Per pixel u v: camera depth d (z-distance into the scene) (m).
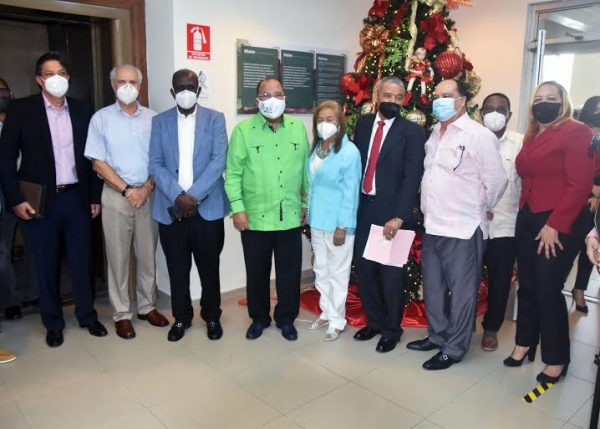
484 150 2.43
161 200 2.85
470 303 2.62
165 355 2.81
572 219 2.29
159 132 2.80
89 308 3.07
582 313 3.54
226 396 2.39
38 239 2.82
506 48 4.19
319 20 3.95
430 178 2.60
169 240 2.89
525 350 2.71
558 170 2.34
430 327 2.84
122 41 3.34
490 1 4.22
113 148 2.85
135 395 2.39
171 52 3.21
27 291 3.43
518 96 4.18
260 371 2.63
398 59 3.17
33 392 2.42
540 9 4.00
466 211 2.53
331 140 2.76
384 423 2.18
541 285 2.42
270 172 2.78
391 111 2.65
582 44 3.87
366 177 2.80
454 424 2.18
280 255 2.97
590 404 2.34
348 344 2.97
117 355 2.80
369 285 2.94
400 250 2.74
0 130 3.05
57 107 2.80
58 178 2.84
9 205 2.76
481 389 2.48
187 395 2.39
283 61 3.75
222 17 3.38
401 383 2.53
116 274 3.03
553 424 2.19
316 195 2.88
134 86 2.77
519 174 2.55
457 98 2.45
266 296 3.06
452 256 2.59
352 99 3.46
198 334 3.09
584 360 2.80
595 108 3.12
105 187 2.95
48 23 3.93
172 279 2.97
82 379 2.54
